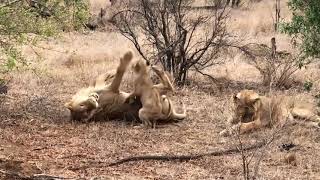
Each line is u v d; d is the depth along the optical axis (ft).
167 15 61.82
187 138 40.06
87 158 34.88
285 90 57.41
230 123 43.37
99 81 45.39
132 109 44.32
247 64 71.31
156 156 34.86
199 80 62.75
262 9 127.54
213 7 84.07
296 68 65.05
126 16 80.43
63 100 50.93
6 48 44.32
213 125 43.65
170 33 66.33
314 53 45.91
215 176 32.14
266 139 37.70
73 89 56.03
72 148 36.78
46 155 35.19
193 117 46.16
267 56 68.28
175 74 59.82
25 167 32.42
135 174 32.32
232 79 64.95
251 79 65.36
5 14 43.45
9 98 49.55
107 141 38.58
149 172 32.68
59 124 42.78
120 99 44.27
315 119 43.60
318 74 64.28
